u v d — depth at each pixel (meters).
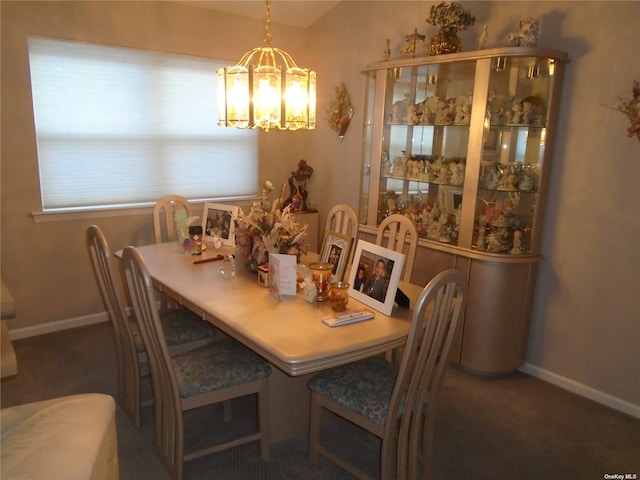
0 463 1.13
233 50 3.92
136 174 3.62
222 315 1.87
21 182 3.11
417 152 3.29
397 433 2.01
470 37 3.03
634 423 2.47
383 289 1.93
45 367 2.88
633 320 2.50
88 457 1.18
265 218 2.34
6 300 2.61
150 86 3.57
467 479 2.04
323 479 2.02
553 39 2.65
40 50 3.08
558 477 2.07
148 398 2.60
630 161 2.43
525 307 2.85
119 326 2.33
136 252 1.71
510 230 2.79
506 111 2.74
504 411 2.56
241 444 2.14
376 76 3.29
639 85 2.35
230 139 4.08
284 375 2.21
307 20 4.14
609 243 2.55
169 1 3.51
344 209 2.92
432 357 1.70
